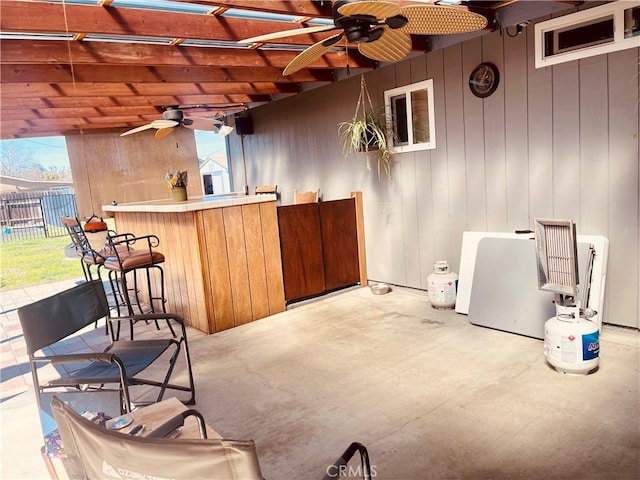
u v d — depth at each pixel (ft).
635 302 11.03
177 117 18.98
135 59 12.33
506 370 9.84
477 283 12.86
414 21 8.55
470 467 6.82
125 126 24.73
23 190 18.26
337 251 17.04
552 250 9.18
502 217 13.44
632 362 9.71
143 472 3.78
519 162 12.80
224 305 13.89
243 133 23.76
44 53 11.23
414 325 13.07
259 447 7.72
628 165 10.72
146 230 16.80
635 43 10.25
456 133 14.28
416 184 15.84
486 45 13.10
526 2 11.87
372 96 16.89
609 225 11.22
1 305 18.12
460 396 8.89
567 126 11.66
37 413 9.19
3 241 19.22
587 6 10.85
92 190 24.57
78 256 16.58
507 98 12.82
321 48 9.68
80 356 7.11
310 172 20.62
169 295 15.88
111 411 9.05
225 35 11.11
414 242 16.29
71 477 4.88
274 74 16.72
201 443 3.53
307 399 9.25
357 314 14.48
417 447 7.38
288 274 15.62
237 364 11.28
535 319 11.46
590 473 6.51
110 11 9.71
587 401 8.36
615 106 10.75
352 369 10.49
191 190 27.48
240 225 14.11
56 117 19.76
